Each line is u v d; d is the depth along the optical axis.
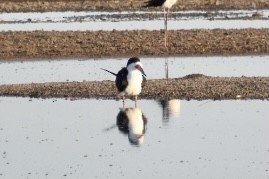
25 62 29.83
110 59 30.14
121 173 16.25
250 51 30.94
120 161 17.05
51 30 36.69
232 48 31.25
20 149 18.03
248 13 42.66
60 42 32.84
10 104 22.20
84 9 46.06
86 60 30.02
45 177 16.11
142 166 16.69
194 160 17.02
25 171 16.52
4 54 31.22
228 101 21.84
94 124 19.98
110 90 23.25
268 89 22.73
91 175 16.19
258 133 18.91
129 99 22.45
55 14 44.16
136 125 19.77
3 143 18.47
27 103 22.28
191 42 32.16
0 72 27.56
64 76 26.39
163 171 16.33
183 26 37.53
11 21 41.19
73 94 23.02
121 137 18.83
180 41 32.38
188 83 23.73
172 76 25.81
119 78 21.67
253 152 17.50
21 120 20.45
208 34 33.72
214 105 21.48
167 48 31.42
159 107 21.47
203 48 31.31
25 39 33.62
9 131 19.47
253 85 23.22
